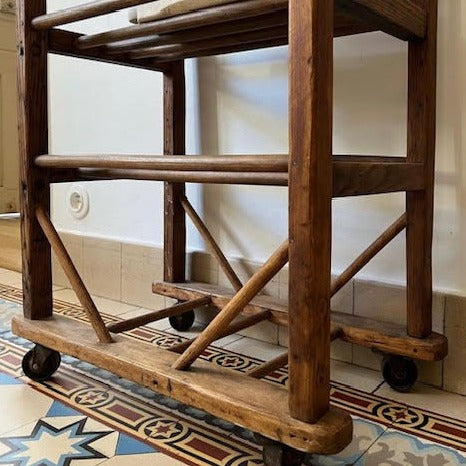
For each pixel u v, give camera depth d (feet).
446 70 2.78
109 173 2.91
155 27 2.64
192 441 2.33
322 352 1.92
